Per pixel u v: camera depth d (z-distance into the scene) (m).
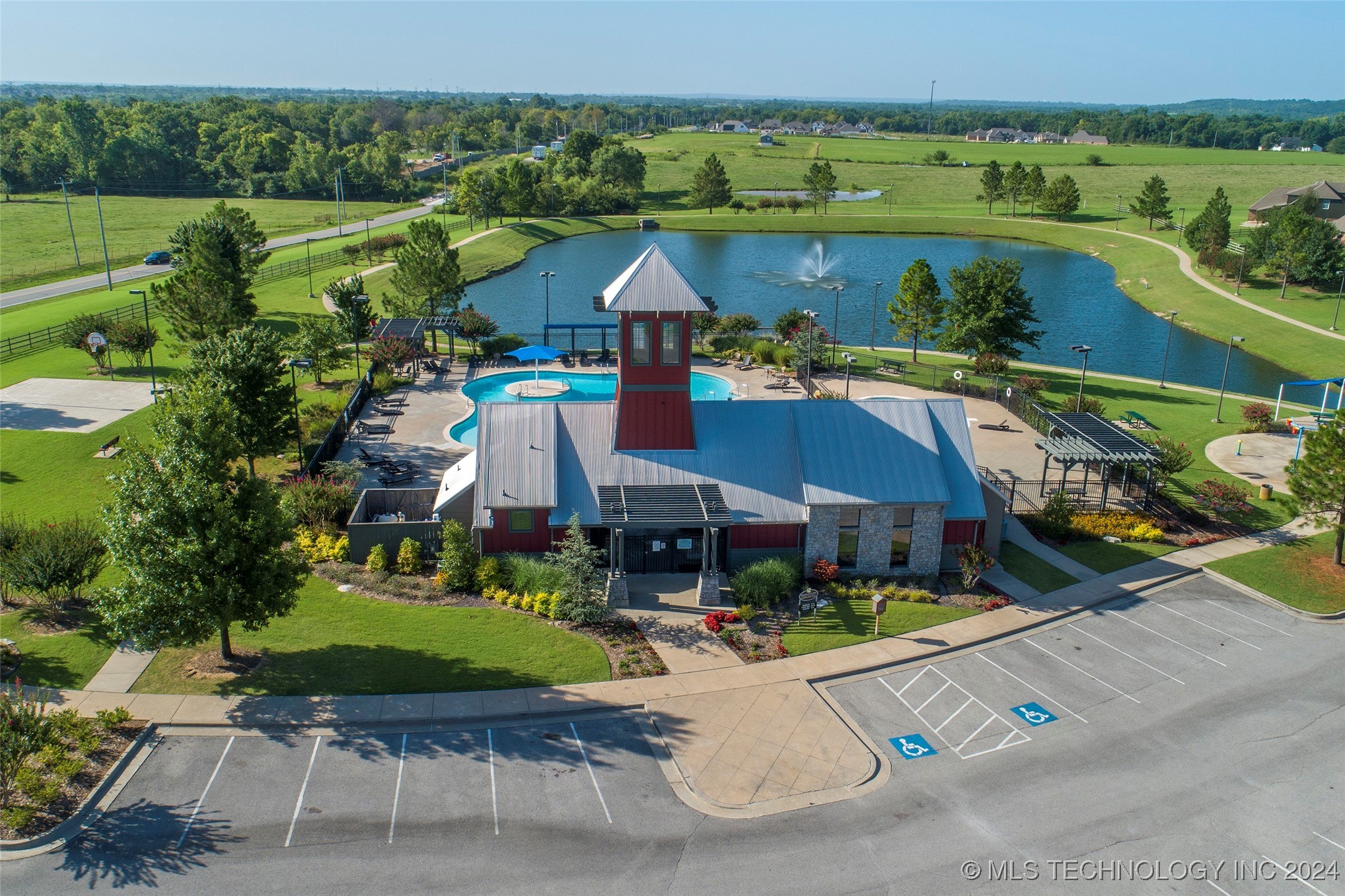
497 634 34.41
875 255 157.75
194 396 33.41
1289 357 93.56
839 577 40.12
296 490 43.59
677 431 40.97
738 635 34.94
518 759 27.31
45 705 28.03
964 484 41.50
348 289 77.69
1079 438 47.94
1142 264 140.88
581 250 163.50
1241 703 31.23
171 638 28.97
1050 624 36.78
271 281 112.69
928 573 40.66
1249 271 125.38
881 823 25.06
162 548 28.88
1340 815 25.69
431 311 85.88
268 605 30.06
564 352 78.62
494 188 178.50
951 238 178.75
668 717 29.67
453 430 59.38
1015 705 30.98
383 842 23.69
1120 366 91.25
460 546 38.38
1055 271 144.00
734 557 40.28
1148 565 42.03
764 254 158.25
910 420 41.97
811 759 27.73
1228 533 45.69
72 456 52.34
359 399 63.72
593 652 33.41
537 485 39.34
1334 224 142.12
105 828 23.86
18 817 23.53
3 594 35.34
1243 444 59.75
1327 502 41.16
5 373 69.06
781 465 40.94
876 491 39.62
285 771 26.42
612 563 37.88
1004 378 75.12
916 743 28.78
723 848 23.92
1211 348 99.38
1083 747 28.69
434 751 27.58
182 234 97.06
